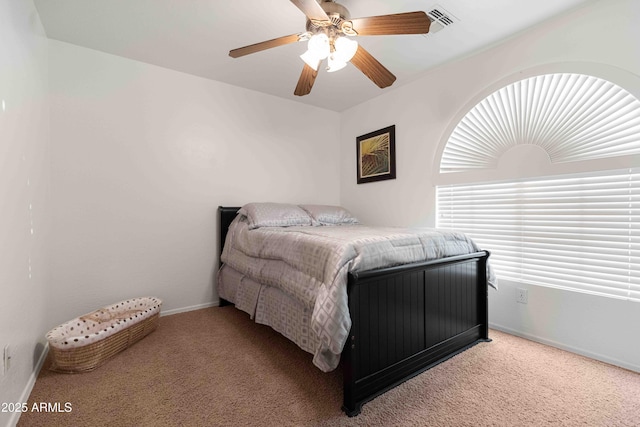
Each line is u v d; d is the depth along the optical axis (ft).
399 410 4.63
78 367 5.66
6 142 4.29
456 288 6.57
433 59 8.43
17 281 4.68
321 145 12.54
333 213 10.37
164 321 8.43
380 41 7.51
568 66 6.44
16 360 4.55
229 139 10.21
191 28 6.97
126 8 6.25
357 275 4.56
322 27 5.13
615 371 5.76
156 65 8.81
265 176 11.04
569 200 6.70
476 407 4.70
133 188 8.48
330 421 4.38
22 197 5.02
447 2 6.09
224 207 9.95
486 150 8.00
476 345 6.89
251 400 4.87
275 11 6.35
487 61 7.88
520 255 7.49
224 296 9.37
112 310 7.61
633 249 5.86
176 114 9.18
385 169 10.82
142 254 8.63
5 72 4.31
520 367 5.91
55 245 7.36
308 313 5.53
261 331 7.74
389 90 10.60
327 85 10.21
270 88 10.54
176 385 5.29
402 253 5.46
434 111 9.20
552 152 6.82
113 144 8.18
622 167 5.84
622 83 5.78
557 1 6.08
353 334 4.57
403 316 5.45
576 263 6.60
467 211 8.55
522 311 7.39
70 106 7.59
